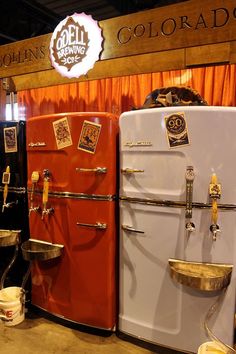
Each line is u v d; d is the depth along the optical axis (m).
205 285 1.63
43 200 2.12
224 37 2.44
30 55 3.44
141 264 1.94
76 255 2.11
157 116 1.79
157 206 1.84
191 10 2.54
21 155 2.37
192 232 1.77
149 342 1.97
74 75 3.09
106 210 1.98
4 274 2.40
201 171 1.72
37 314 2.38
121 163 1.96
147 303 1.95
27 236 2.46
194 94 2.04
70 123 2.02
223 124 1.68
